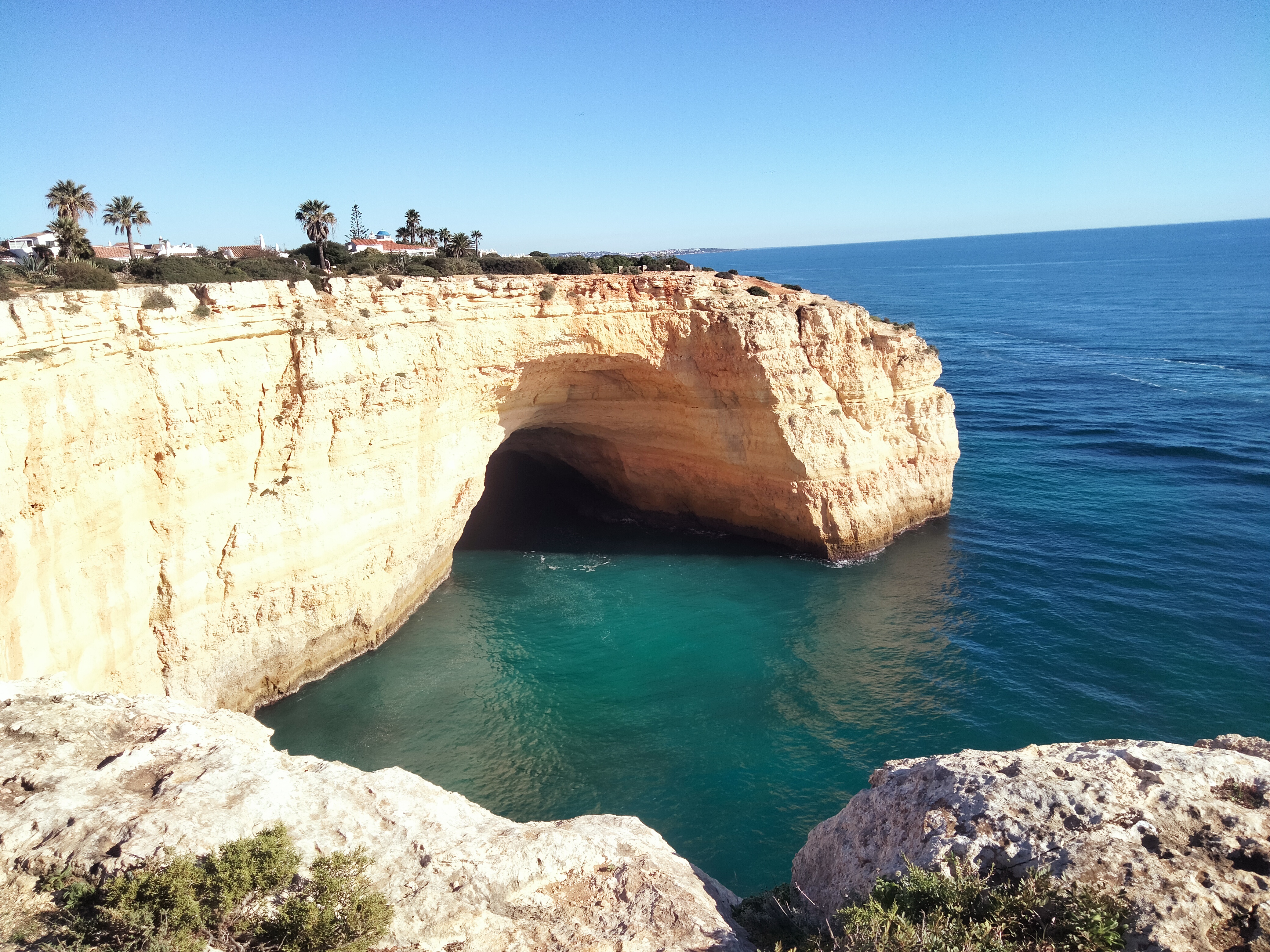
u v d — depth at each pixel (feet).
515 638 97.04
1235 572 106.73
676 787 68.54
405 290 94.38
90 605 60.44
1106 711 77.56
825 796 67.05
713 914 34.45
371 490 90.63
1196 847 28.89
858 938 28.07
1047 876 28.35
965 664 87.76
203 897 28.14
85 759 35.53
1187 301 457.68
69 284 67.87
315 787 35.68
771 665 89.56
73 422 57.98
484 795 67.51
